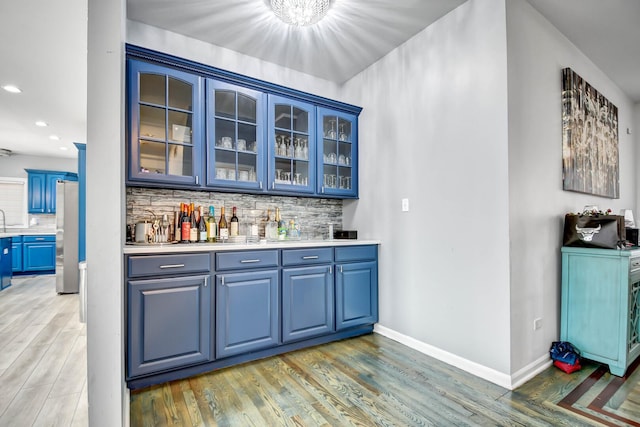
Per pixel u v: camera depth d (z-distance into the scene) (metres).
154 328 1.92
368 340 2.75
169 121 2.30
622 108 3.71
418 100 2.55
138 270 1.88
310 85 3.26
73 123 4.40
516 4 2.07
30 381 2.06
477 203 2.12
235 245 2.21
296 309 2.47
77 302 4.04
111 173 1.34
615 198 3.35
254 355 2.33
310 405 1.75
